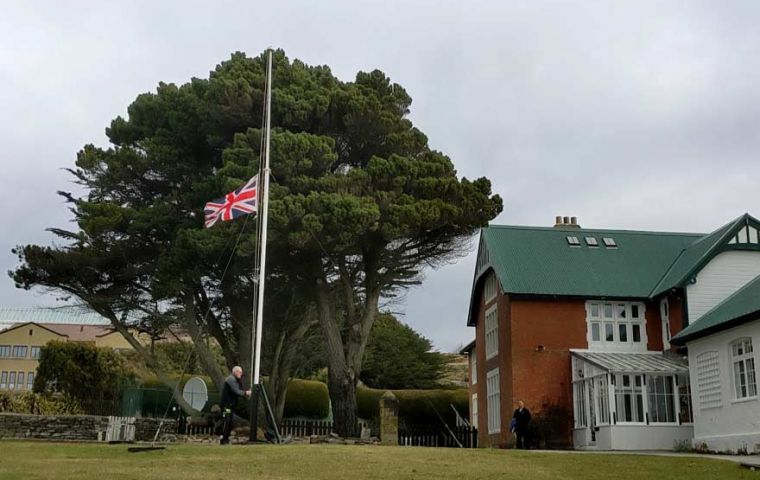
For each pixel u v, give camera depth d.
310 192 29.50
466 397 48.34
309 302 35.75
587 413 31.19
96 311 36.72
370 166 31.22
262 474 14.80
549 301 33.50
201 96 35.31
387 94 34.72
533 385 32.59
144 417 37.44
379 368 58.00
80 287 36.62
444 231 32.50
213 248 30.72
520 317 33.22
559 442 31.94
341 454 17.88
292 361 39.03
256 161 30.25
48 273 35.78
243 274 33.69
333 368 31.14
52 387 47.44
